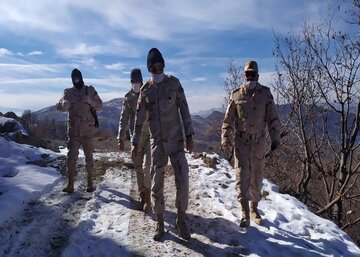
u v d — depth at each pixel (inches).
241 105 211.2
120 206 252.5
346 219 544.4
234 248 192.5
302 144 539.8
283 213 244.1
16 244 192.7
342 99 493.4
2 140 401.7
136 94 244.8
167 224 221.3
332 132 523.2
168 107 195.3
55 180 313.3
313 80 519.2
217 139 604.7
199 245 195.5
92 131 286.7
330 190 547.8
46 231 210.4
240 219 224.7
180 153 197.3
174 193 282.8
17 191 265.0
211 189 281.0
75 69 279.6
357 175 512.4
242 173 212.8
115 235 205.0
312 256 189.5
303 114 530.3
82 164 383.2
